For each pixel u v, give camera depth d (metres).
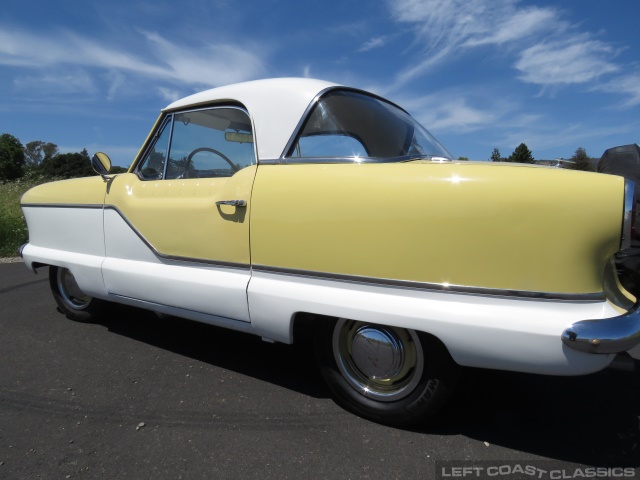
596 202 1.53
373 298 1.86
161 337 3.28
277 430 2.07
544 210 1.58
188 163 2.69
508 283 1.63
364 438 2.01
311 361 2.87
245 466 1.82
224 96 2.51
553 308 1.59
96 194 3.00
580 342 1.52
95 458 1.87
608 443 1.99
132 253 2.79
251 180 2.21
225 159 2.50
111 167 3.04
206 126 2.62
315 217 1.99
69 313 3.66
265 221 2.14
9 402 2.34
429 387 1.93
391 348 2.01
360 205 1.88
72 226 3.17
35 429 2.09
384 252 1.83
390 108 2.72
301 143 2.20
